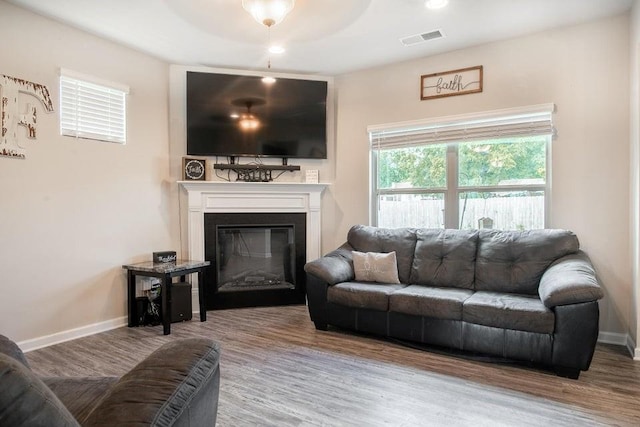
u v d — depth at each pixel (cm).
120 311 378
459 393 236
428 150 420
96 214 358
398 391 238
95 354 301
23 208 307
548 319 256
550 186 357
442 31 350
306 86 453
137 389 113
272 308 439
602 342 327
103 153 364
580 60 338
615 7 310
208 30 346
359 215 450
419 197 425
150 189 407
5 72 296
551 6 307
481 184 393
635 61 298
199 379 124
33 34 312
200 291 391
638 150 288
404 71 422
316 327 361
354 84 453
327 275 347
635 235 298
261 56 407
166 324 347
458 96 393
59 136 330
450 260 354
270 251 464
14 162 302
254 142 442
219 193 432
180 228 434
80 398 144
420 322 307
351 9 307
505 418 208
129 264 383
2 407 69
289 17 320
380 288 336
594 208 334
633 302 304
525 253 324
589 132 335
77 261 343
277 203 448
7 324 298
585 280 253
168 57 410
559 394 234
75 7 304
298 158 459
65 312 334
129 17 321
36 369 272
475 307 282
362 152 448
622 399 227
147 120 404
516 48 364
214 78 432
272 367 274
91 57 353
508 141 379
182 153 432
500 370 269
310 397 231
